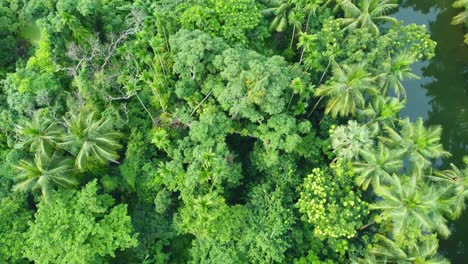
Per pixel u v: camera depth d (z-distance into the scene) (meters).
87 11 29.47
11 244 23.98
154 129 28.39
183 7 29.81
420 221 21.28
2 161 28.06
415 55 29.52
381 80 27.67
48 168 24.09
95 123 24.78
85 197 24.52
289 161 27.34
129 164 27.50
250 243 25.55
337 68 26.05
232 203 28.89
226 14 28.88
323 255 26.77
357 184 24.73
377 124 26.30
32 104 28.23
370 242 25.59
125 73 30.06
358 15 30.45
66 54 30.25
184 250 28.67
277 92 24.98
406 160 29.36
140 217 27.64
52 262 24.33
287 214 25.97
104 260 26.36
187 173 25.08
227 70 25.48
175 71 27.06
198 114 28.02
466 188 23.64
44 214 24.23
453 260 30.53
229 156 26.80
